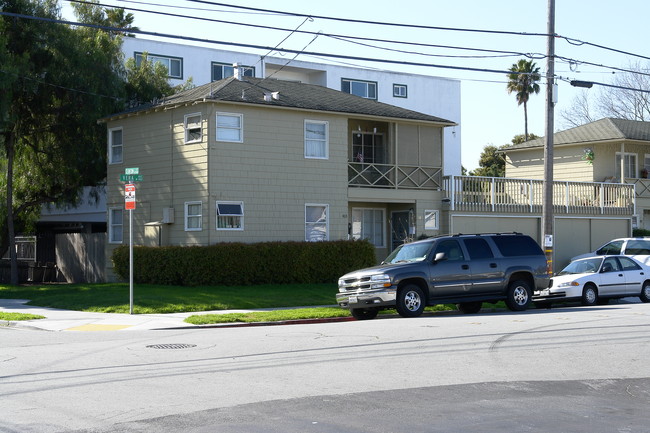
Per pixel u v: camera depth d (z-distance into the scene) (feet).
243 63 162.61
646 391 33.47
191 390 32.22
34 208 116.16
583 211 121.29
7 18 96.84
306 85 108.47
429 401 30.53
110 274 104.32
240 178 91.40
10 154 102.83
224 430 25.61
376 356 41.24
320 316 66.13
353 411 28.58
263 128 93.35
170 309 70.18
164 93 116.98
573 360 40.60
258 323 63.16
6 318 64.59
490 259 68.08
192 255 86.17
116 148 103.91
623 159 132.87
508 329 52.90
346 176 99.86
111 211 104.42
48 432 25.30
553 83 82.02
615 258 83.46
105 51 107.24
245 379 34.73
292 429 25.79
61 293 85.35
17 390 32.17
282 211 94.48
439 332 51.16
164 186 95.66
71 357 41.47
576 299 79.46
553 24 81.25
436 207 108.47
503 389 33.22
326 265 93.45
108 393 31.53
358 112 100.32
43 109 101.86
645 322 57.21
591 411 29.40
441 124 108.58
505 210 113.19
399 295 63.77
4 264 112.57
